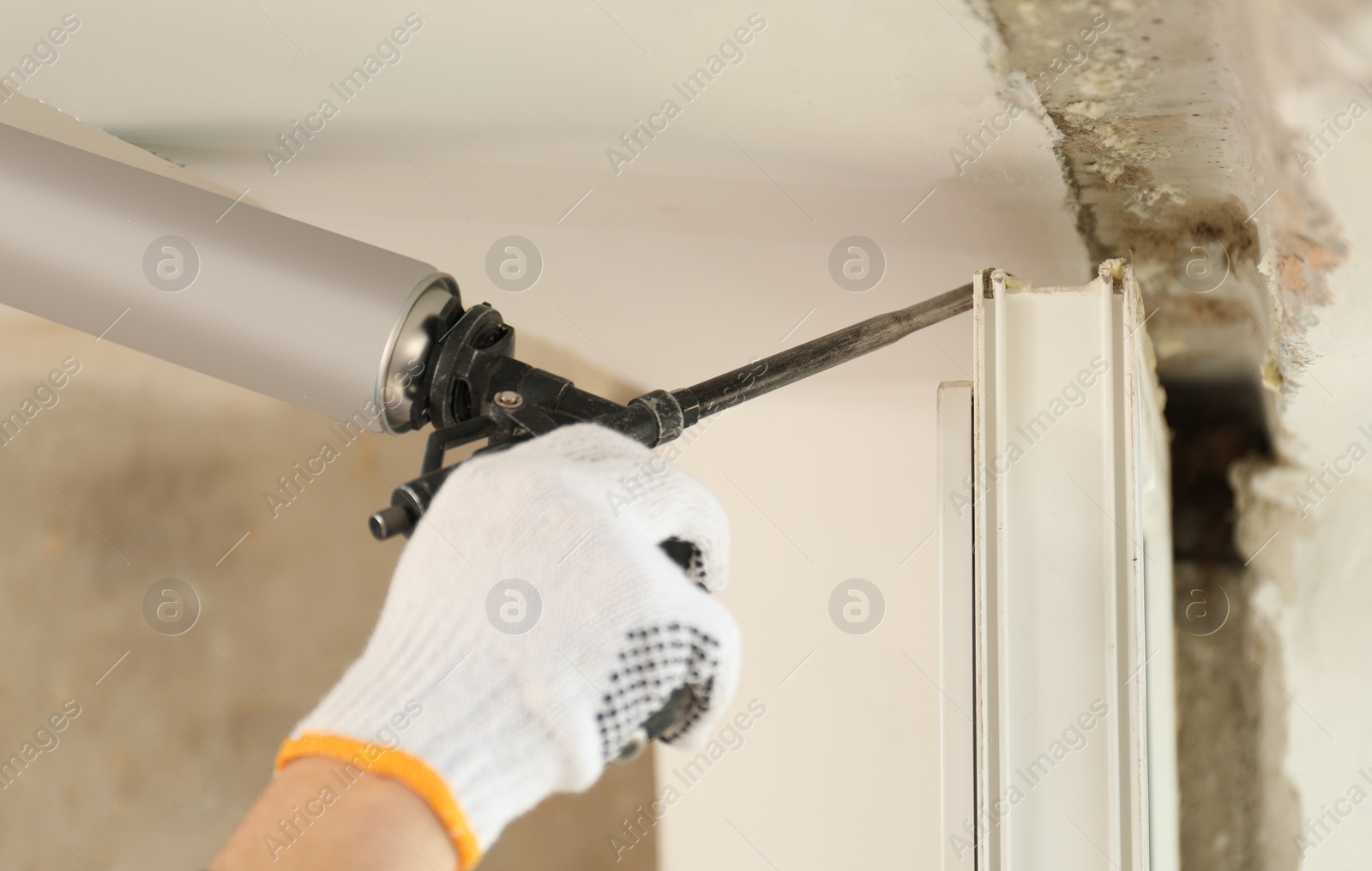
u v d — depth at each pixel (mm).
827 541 1428
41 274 877
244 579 1633
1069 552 778
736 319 1396
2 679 1636
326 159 1322
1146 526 1029
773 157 1177
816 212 1287
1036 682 779
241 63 1065
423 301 750
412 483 557
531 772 469
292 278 771
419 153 1282
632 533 516
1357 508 1260
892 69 897
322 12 932
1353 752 1243
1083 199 1140
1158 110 894
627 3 843
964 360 1336
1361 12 509
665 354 1443
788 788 1465
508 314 1459
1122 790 759
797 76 940
